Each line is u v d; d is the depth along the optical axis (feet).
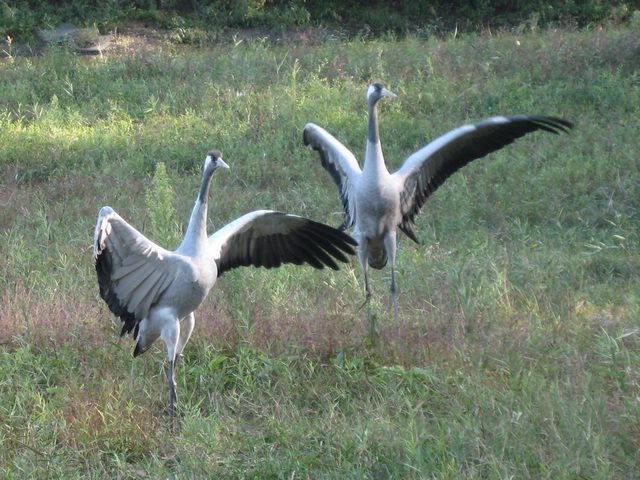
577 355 27.94
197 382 28.53
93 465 24.27
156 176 32.81
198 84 63.72
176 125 56.39
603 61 65.62
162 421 26.73
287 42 87.15
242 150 52.31
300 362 29.50
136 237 25.94
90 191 47.21
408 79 64.39
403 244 41.01
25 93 62.59
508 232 41.19
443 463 22.39
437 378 27.32
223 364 29.53
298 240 30.42
